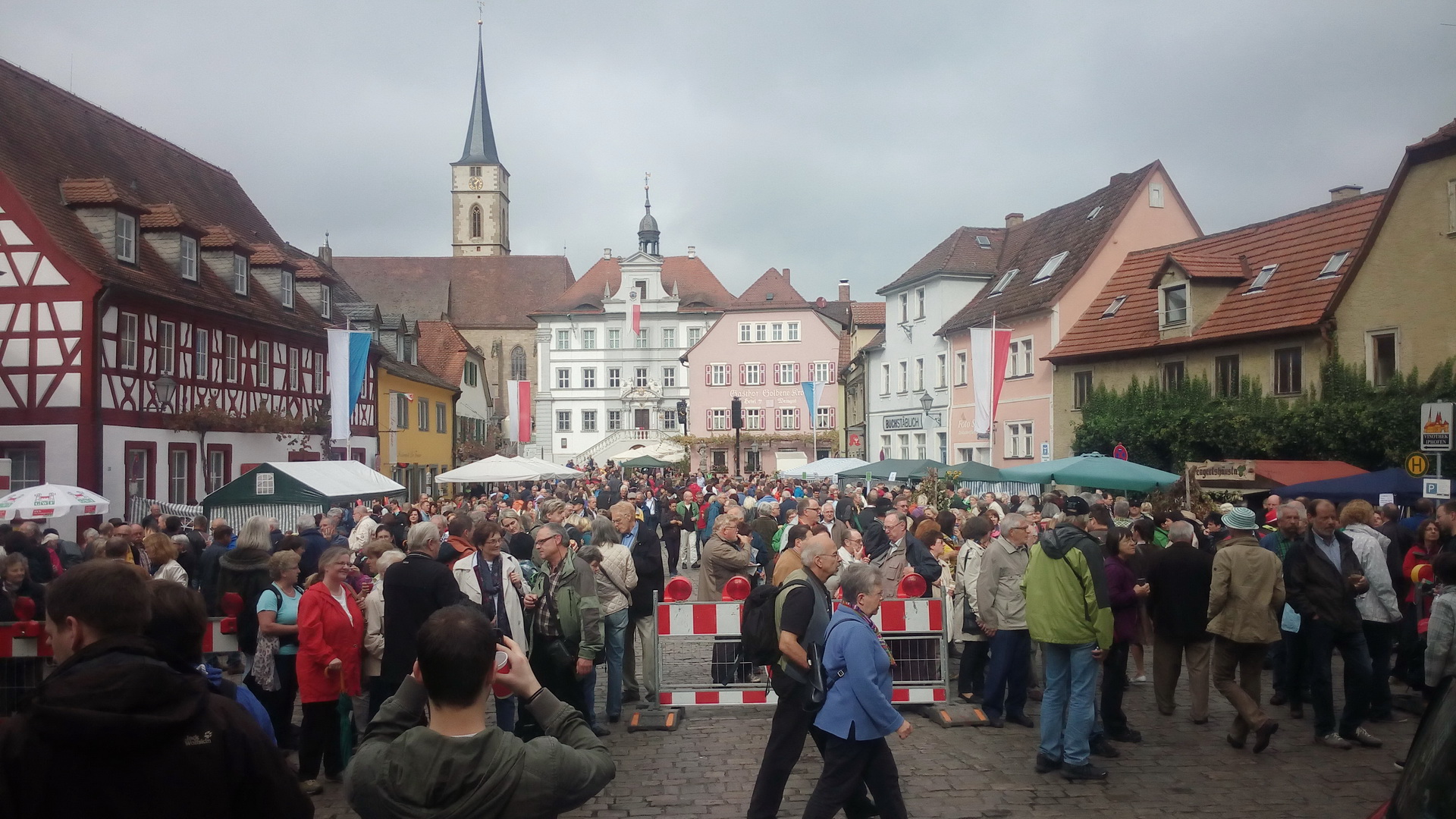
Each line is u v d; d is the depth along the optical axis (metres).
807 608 6.21
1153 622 9.74
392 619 7.14
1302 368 24.34
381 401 40.59
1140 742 8.62
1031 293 37.47
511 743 2.87
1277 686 10.27
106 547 8.70
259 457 29.14
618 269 89.06
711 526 23.00
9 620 8.30
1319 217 27.05
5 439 22.19
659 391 84.00
